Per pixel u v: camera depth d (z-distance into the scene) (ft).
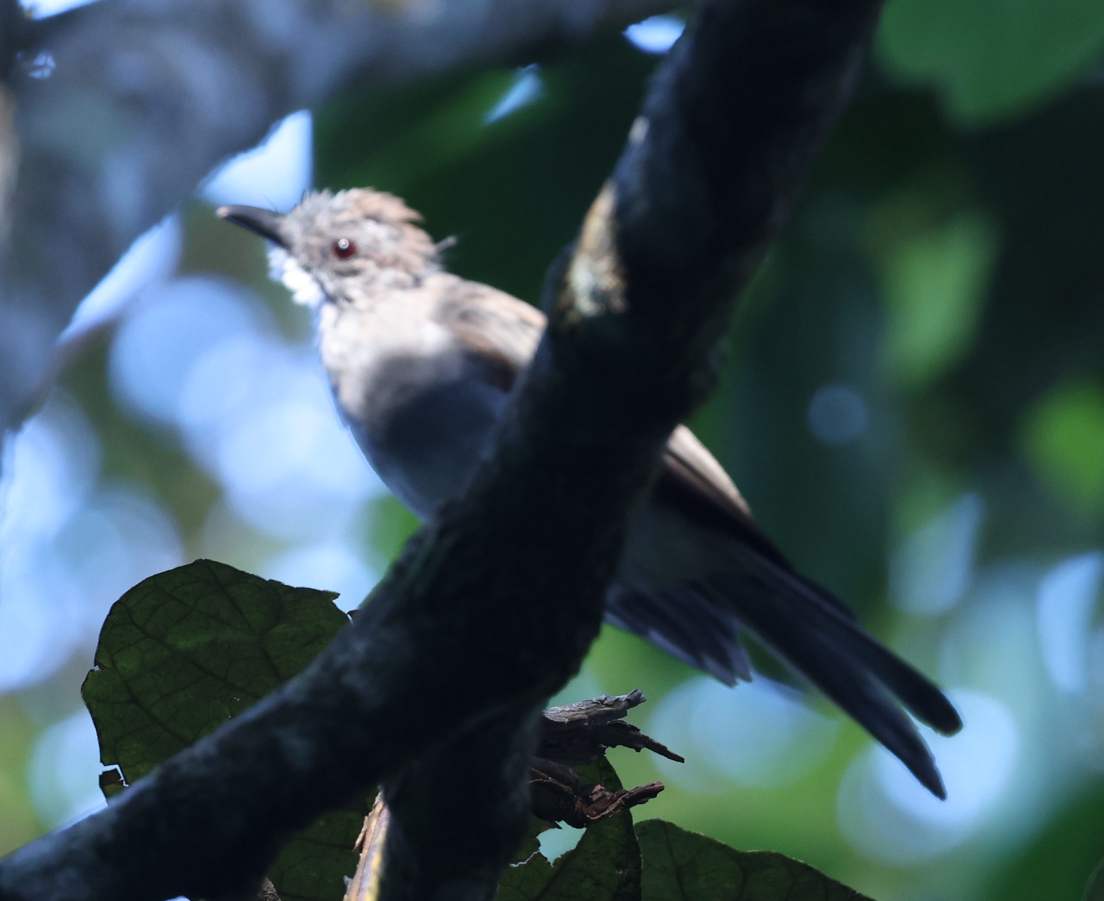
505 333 31.48
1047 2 29.53
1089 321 42.88
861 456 39.40
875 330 40.52
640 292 10.42
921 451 46.52
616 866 15.57
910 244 43.75
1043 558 49.70
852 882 50.29
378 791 15.28
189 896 11.57
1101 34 29.50
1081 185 41.32
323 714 11.60
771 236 10.29
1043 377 43.88
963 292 43.45
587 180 38.34
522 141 38.29
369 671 11.68
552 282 11.03
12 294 16.05
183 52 20.06
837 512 39.19
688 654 33.01
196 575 14.92
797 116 9.68
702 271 10.27
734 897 16.06
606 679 44.73
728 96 9.61
